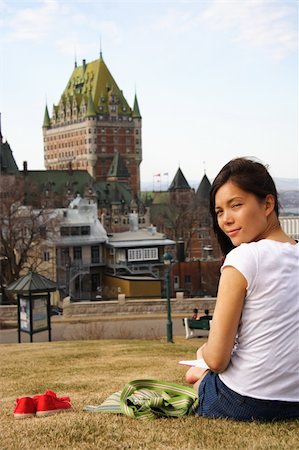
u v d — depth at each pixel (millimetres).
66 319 34156
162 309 34781
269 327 3947
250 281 3881
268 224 4129
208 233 144750
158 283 85562
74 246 97438
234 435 4160
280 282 3891
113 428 4820
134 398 5312
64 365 13766
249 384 4148
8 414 6617
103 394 8336
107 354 16297
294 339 3990
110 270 99062
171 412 5020
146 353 16438
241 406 4270
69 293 94312
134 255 99500
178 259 103188
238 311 3932
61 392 9062
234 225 4078
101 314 34625
